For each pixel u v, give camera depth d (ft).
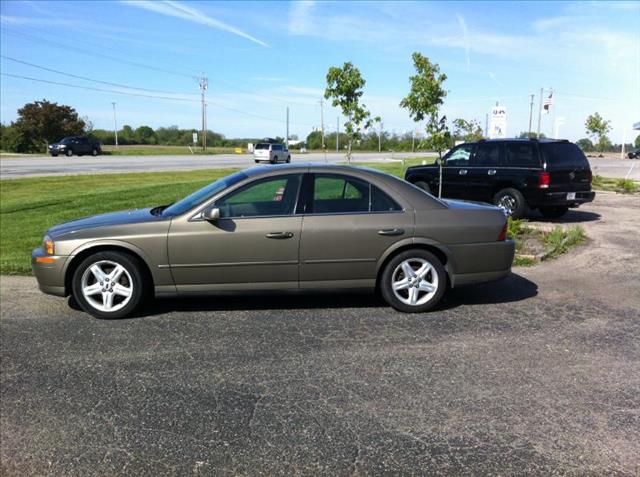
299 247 17.58
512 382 12.87
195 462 9.89
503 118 68.28
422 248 18.11
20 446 10.53
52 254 17.71
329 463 9.79
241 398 12.30
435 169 41.11
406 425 11.01
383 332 16.35
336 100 48.75
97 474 9.62
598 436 10.52
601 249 28.48
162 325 17.28
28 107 204.13
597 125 204.64
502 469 9.54
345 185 18.15
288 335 16.21
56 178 75.66
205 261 17.57
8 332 16.89
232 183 18.06
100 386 13.02
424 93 37.86
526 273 23.70
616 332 16.20
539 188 36.06
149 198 49.90
